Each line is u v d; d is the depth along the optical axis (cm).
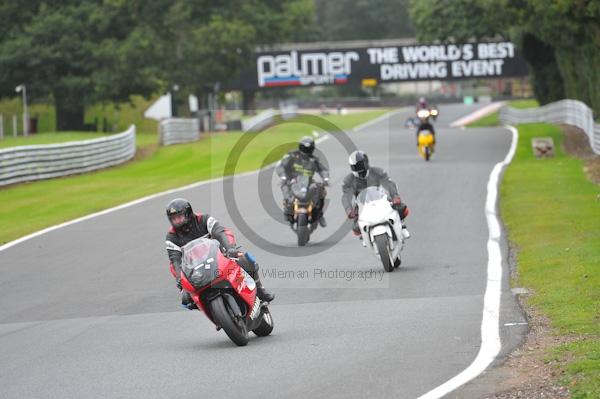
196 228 3812
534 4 12300
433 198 8438
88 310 4731
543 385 2906
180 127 18212
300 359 3434
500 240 6175
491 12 16275
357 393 2942
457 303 4350
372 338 3731
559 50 16338
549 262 5150
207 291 3669
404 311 4247
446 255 5728
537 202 7700
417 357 3375
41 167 11906
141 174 12594
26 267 6128
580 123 14750
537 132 15788
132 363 3528
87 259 6272
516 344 3497
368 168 5416
